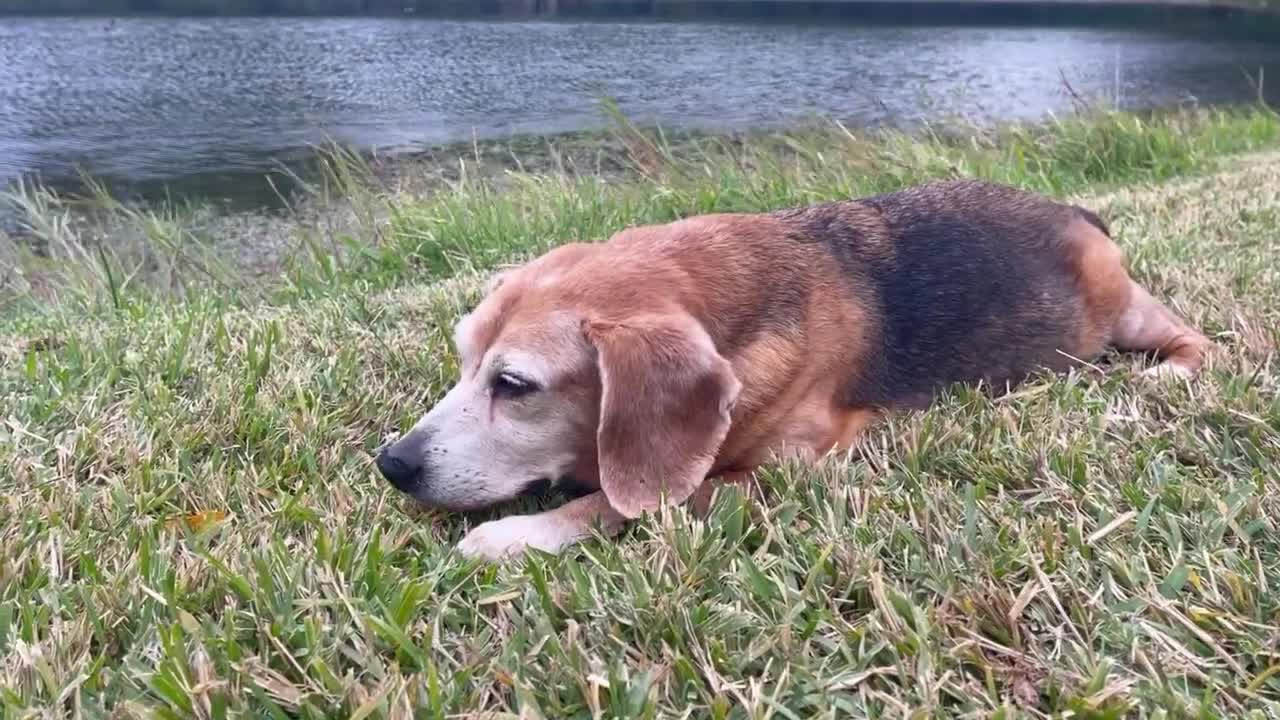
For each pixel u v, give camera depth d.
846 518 0.93
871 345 1.06
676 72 5.47
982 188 1.21
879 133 2.95
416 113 4.27
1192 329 1.25
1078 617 0.82
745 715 0.75
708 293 1.00
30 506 0.95
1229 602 0.82
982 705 0.76
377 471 1.03
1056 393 1.11
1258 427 1.01
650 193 2.28
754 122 3.95
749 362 1.00
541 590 0.84
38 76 5.03
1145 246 1.54
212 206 2.88
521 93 4.76
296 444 1.06
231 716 0.74
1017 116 4.17
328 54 6.00
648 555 0.90
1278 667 0.76
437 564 0.89
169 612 0.83
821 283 1.05
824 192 2.28
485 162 3.27
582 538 0.94
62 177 3.21
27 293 1.97
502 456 0.97
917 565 0.86
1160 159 2.76
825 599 0.84
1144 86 5.35
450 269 1.97
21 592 0.85
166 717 0.74
